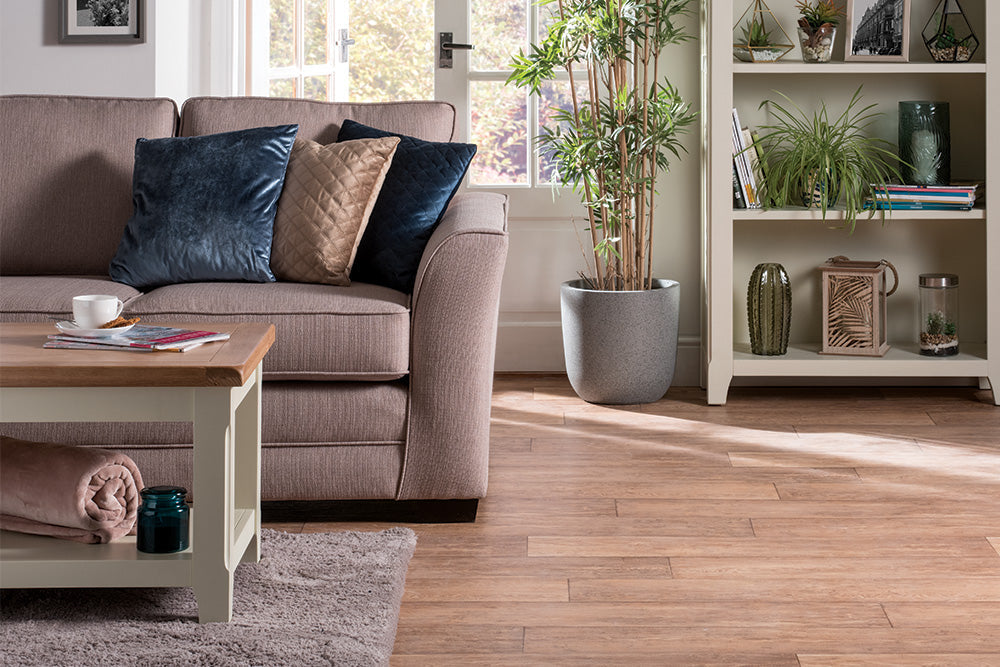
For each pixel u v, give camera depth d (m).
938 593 2.18
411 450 2.57
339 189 2.88
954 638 1.98
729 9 3.60
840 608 2.11
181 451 2.53
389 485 2.57
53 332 2.17
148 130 3.18
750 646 1.96
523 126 4.13
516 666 1.88
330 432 2.55
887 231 3.97
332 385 2.57
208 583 1.98
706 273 3.81
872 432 3.35
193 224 2.85
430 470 2.57
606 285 3.80
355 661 1.85
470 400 2.56
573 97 3.73
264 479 2.56
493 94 4.13
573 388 3.88
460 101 4.13
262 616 2.02
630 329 3.62
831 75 3.91
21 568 1.94
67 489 2.01
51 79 3.98
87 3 3.95
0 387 1.89
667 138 3.71
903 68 3.64
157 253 2.84
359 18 7.68
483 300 2.54
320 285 2.80
